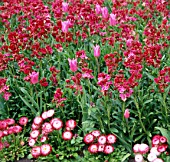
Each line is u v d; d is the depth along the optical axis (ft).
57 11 9.02
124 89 6.31
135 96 6.69
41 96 7.33
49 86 7.65
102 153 6.59
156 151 6.18
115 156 6.56
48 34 9.23
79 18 9.14
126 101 7.00
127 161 6.57
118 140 6.81
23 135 7.11
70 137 6.66
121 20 9.08
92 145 6.51
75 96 7.36
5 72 8.11
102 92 6.79
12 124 7.29
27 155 6.88
